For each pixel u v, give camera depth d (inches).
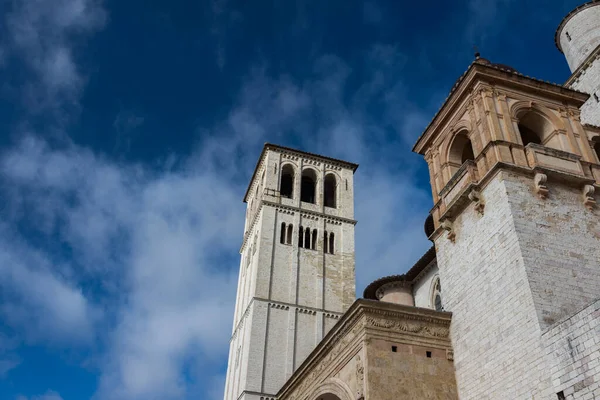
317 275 2787.9
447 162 1386.6
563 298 957.8
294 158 3257.9
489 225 1107.9
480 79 1283.2
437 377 1097.4
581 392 802.8
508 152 1146.0
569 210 1093.8
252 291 2664.9
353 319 1166.3
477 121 1251.8
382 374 1063.6
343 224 3043.8
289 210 2982.3
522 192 1084.5
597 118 1782.7
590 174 1175.6
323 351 1304.1
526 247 1003.3
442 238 1288.1
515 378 939.3
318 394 1286.9
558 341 864.9
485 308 1066.1
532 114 1304.1
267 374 2390.5
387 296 2076.8
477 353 1058.7
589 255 1038.4
